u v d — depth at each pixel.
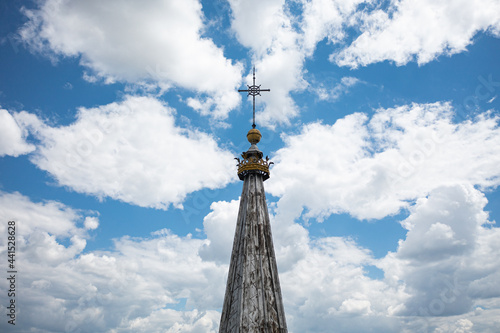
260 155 48.81
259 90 54.16
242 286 39.47
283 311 39.47
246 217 43.88
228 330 38.78
